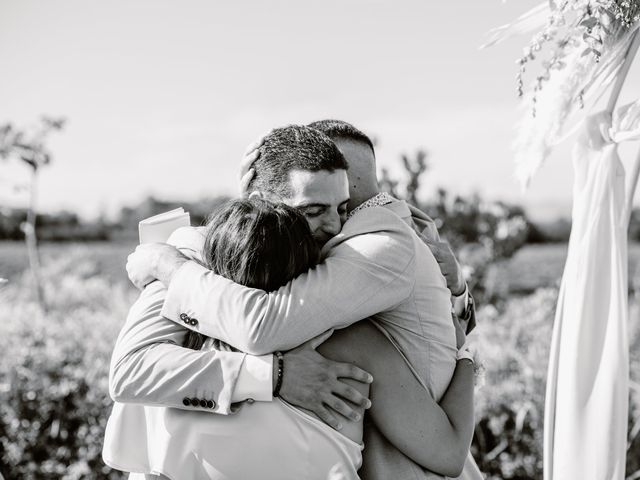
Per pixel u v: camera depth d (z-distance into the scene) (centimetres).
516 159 277
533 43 240
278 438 194
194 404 197
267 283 202
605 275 246
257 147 227
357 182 243
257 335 195
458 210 580
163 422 202
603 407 240
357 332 208
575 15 244
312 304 197
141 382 199
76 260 859
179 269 207
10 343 509
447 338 218
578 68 255
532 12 265
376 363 205
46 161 731
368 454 210
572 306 248
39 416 497
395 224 212
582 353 244
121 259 892
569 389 244
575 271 249
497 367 481
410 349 212
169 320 207
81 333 525
